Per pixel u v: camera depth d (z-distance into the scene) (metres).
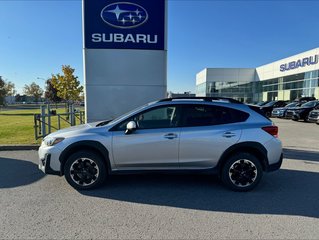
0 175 5.60
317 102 19.86
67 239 3.11
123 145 4.64
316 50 27.59
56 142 4.71
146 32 8.60
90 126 5.06
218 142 4.66
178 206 4.09
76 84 38.00
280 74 35.84
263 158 4.75
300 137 11.58
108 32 8.52
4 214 3.75
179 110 4.82
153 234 3.24
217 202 4.27
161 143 4.64
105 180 5.29
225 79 47.09
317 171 6.14
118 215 3.76
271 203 4.24
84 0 8.39
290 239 3.15
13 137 10.26
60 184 5.04
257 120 4.84
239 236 3.21
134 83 8.69
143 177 5.52
